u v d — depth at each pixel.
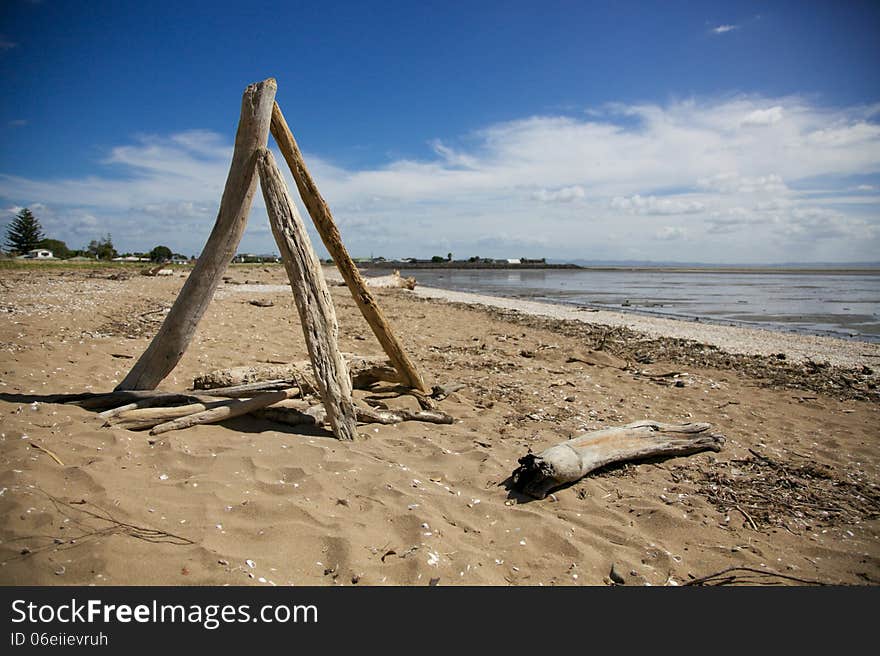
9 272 24.84
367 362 7.32
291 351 9.56
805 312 22.61
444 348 11.32
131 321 11.41
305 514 3.67
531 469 4.37
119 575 2.84
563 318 18.83
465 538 3.68
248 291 22.69
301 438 5.17
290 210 5.25
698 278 64.50
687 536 3.94
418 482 4.39
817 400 8.06
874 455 5.71
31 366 6.65
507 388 7.96
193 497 3.75
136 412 4.98
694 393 8.24
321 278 5.39
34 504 3.29
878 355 12.07
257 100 5.16
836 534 4.08
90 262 41.50
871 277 67.00
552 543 3.69
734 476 5.08
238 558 3.11
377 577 3.15
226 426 5.35
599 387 8.36
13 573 2.73
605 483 4.80
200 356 8.30
